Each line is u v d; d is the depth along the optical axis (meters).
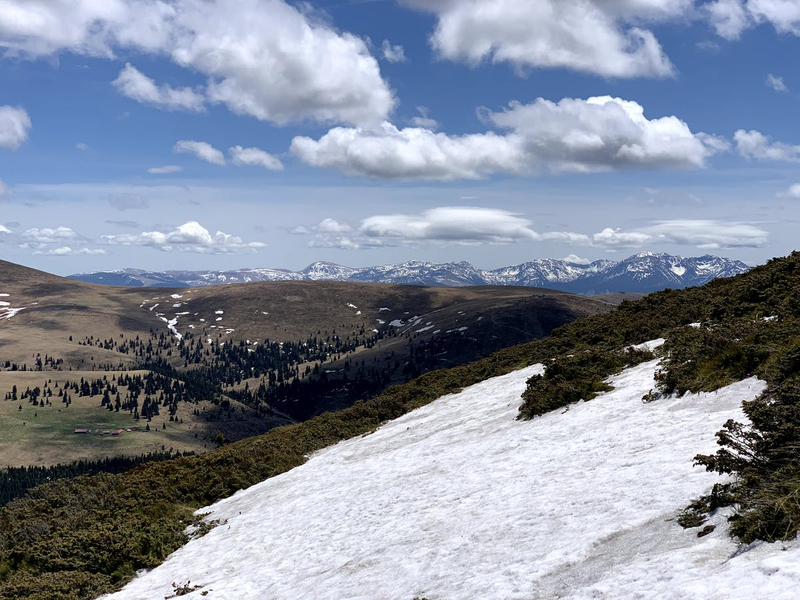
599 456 12.45
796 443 7.80
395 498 15.02
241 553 15.34
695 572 6.04
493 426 20.28
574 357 22.16
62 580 16.03
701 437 11.11
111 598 14.97
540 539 8.83
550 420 17.86
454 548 9.80
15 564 18.55
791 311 16.44
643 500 8.84
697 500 8.04
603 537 8.00
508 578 7.71
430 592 8.31
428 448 20.48
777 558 5.58
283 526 16.41
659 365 18.80
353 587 9.82
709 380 14.50
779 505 6.30
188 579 14.61
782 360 12.39
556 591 6.96
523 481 12.50
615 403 16.69
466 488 13.57
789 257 22.23
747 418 11.04
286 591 11.20
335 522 14.83
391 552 10.97
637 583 6.28
